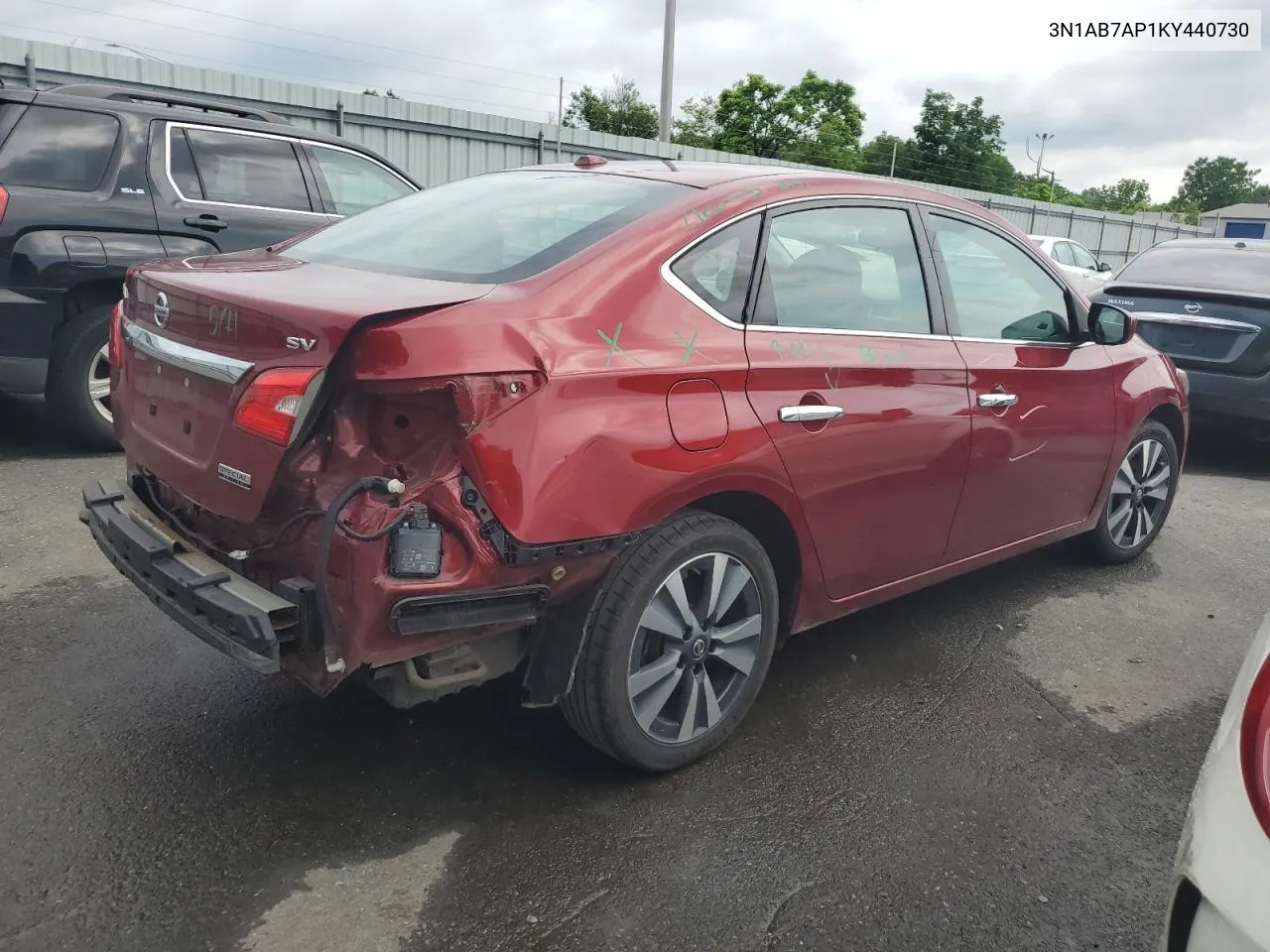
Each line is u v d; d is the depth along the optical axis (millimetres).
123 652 3562
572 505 2514
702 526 2855
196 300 2670
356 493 2328
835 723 3412
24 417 6617
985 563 4051
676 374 2727
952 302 3719
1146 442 4922
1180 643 4266
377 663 2391
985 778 3135
